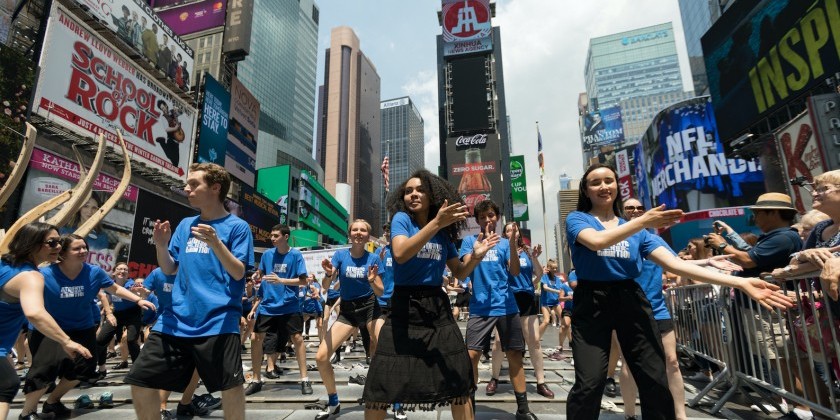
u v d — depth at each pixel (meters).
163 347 2.69
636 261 2.60
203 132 31.86
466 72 71.44
